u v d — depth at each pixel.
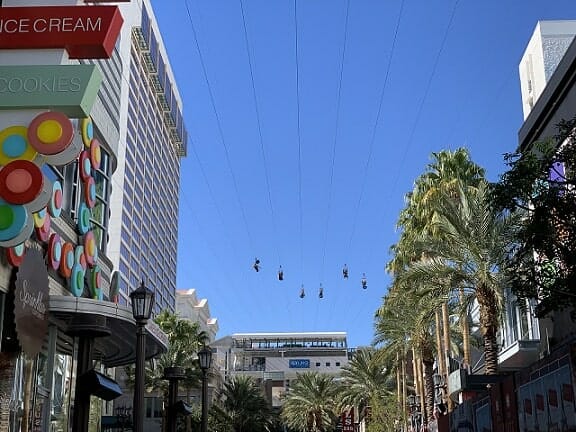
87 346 21.89
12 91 18.27
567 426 12.16
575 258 13.25
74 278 23.39
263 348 168.62
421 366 47.94
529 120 26.58
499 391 18.11
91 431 28.81
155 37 121.44
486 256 26.67
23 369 20.59
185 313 145.50
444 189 34.81
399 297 39.31
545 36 80.31
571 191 13.62
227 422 80.25
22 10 19.14
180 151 152.38
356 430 91.12
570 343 11.95
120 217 93.88
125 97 101.50
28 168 17.00
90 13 19.20
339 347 166.50
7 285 17.89
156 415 69.62
